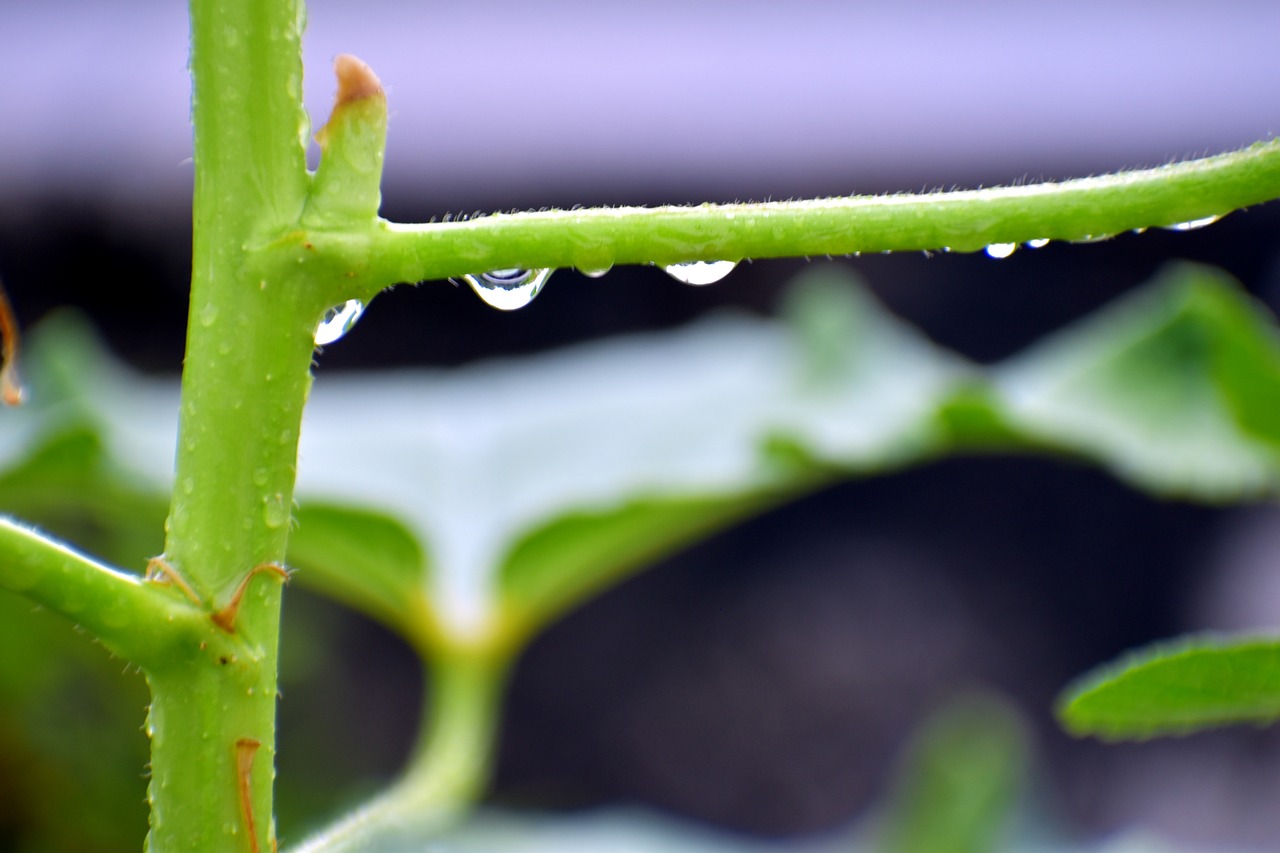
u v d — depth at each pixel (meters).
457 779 0.41
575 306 0.92
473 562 0.48
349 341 0.91
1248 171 0.25
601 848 0.51
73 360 0.48
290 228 0.26
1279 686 0.27
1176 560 0.92
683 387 0.54
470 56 0.93
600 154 0.89
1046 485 0.94
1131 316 0.49
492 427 0.53
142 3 0.93
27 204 0.86
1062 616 0.92
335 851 0.27
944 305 0.91
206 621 0.26
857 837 0.68
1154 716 0.27
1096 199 0.25
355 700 0.84
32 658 0.55
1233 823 0.81
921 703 0.90
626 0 0.97
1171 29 0.90
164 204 0.87
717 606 0.93
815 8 0.96
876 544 0.95
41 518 0.55
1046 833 0.59
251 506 0.26
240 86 0.26
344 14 0.94
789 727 0.91
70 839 0.55
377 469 0.52
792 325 0.53
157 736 0.26
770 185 0.87
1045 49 0.90
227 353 0.26
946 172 0.86
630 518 0.43
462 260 0.26
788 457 0.43
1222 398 0.42
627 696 0.91
